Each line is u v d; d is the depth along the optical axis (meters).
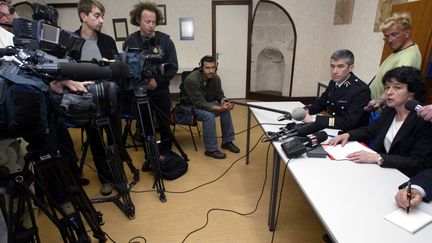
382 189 1.09
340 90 1.96
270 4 4.48
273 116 2.09
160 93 2.47
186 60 4.99
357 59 3.63
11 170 1.22
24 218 1.33
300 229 1.79
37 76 1.01
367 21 3.38
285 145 1.41
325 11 4.31
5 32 1.77
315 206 0.98
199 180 2.40
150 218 1.91
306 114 1.94
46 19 1.42
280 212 1.96
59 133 1.88
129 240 1.70
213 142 2.80
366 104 1.85
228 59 4.98
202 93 2.86
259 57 5.01
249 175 2.47
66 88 1.18
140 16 2.23
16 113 0.92
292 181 2.36
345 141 1.55
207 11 4.72
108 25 4.67
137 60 1.88
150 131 2.17
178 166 2.47
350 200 1.02
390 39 1.97
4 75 0.92
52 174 1.24
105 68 1.24
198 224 1.84
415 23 2.33
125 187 1.95
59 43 1.38
